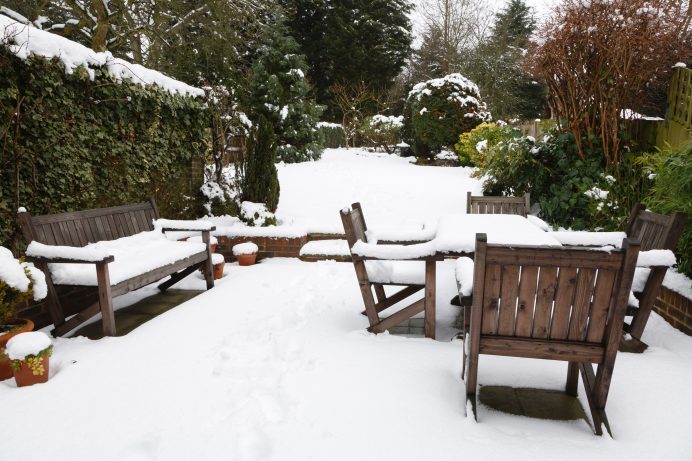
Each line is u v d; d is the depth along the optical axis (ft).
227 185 22.11
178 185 19.26
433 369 8.37
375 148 60.59
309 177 31.35
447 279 15.14
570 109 17.89
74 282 10.38
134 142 16.05
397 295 11.03
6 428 6.63
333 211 22.66
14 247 11.07
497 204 16.44
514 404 7.30
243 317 11.42
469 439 6.30
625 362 8.61
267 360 8.89
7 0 25.08
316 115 48.32
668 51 15.88
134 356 9.13
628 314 9.10
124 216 13.71
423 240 11.82
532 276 6.15
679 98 15.65
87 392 7.69
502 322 6.42
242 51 42.04
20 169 11.33
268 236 18.16
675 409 7.01
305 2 72.18
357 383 7.86
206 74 39.04
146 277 11.36
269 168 20.48
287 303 12.51
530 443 6.21
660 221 9.53
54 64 12.14
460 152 38.83
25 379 7.88
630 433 6.45
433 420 6.75
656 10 15.44
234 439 6.34
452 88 40.88
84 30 27.48
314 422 6.71
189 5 33.65
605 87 17.01
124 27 29.01
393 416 6.84
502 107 60.03
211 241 17.57
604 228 16.21
